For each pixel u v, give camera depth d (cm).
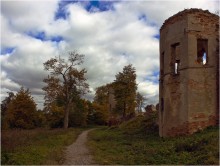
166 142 1802
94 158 1471
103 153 1664
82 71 4453
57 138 2445
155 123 2658
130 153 1581
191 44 1966
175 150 1508
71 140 2484
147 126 2781
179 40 2033
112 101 5428
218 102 1972
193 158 1278
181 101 1977
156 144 1805
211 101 1962
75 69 4431
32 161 1249
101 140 2470
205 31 2009
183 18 2014
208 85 1970
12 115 4322
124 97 4531
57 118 5475
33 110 4462
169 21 2141
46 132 2784
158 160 1341
